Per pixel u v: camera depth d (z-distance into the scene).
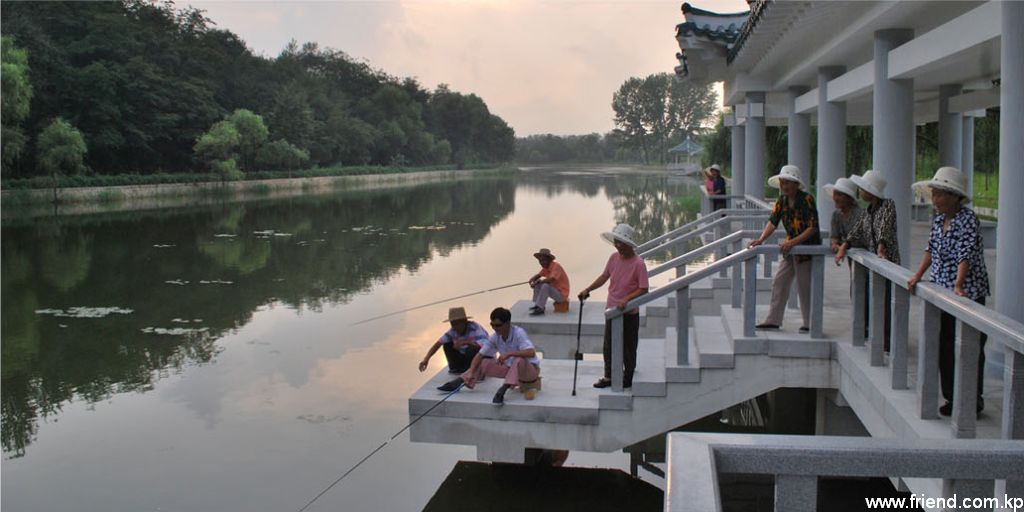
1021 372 3.43
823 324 7.26
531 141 164.25
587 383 7.63
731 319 7.64
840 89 10.98
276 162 60.59
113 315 14.59
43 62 47.19
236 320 14.04
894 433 4.93
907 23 8.65
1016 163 5.34
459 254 22.00
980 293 4.73
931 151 26.48
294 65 86.69
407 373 10.58
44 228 30.03
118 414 9.22
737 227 16.36
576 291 15.77
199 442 8.27
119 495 7.04
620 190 56.53
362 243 24.75
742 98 18.50
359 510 6.68
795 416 8.46
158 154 54.50
